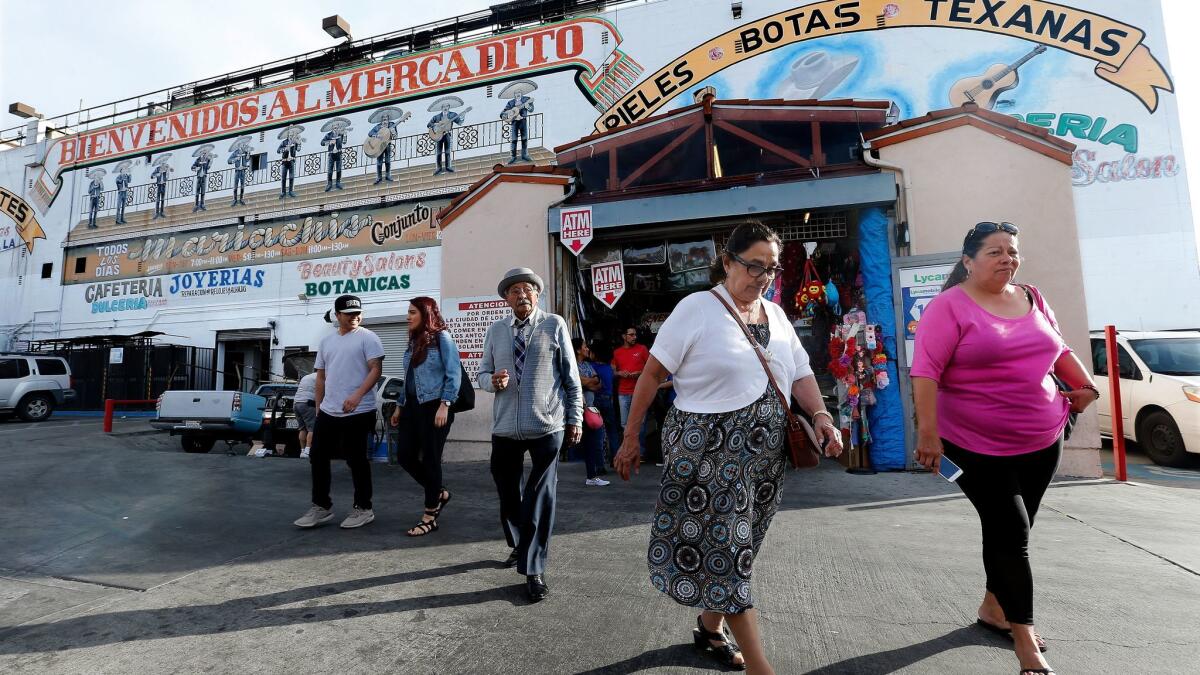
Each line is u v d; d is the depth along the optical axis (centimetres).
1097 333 873
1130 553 366
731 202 681
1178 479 646
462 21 1688
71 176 2098
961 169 638
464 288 773
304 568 348
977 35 1277
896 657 239
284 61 1875
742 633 201
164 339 1869
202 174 1900
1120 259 1162
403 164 1675
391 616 281
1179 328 1121
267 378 1786
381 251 1670
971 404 239
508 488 347
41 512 479
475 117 1617
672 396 727
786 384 218
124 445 1041
